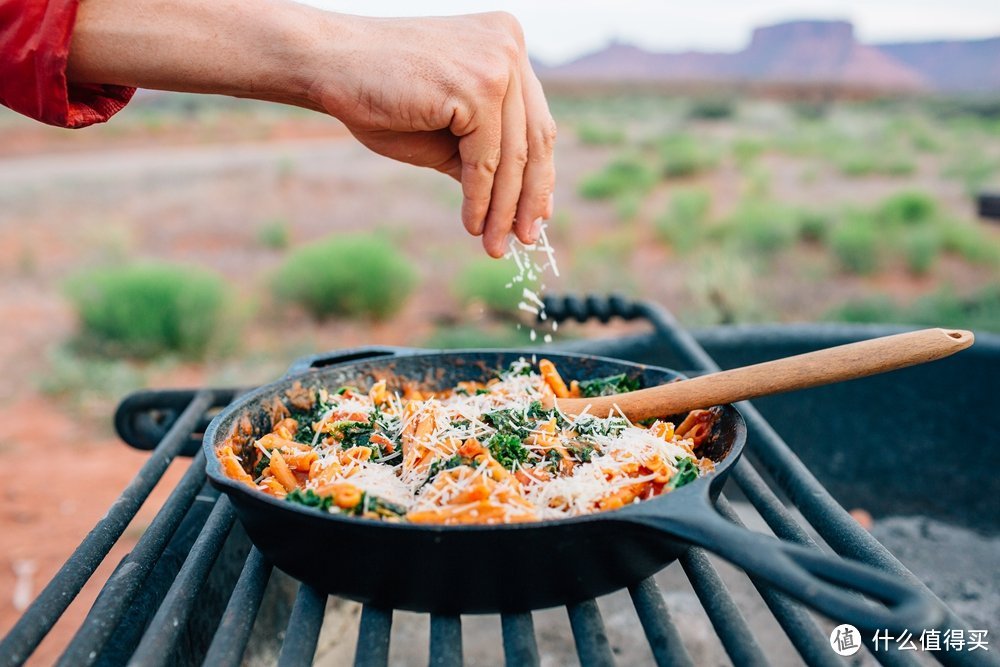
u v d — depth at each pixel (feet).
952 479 6.97
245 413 3.94
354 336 22.33
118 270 22.99
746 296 20.21
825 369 3.46
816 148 70.90
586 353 6.79
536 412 3.92
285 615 5.57
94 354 19.69
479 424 3.69
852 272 27.48
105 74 3.14
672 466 3.44
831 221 33.42
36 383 17.52
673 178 56.18
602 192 48.11
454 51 3.30
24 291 26.73
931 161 61.46
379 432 3.90
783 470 4.00
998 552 6.42
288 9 3.26
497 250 3.83
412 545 2.63
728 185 52.08
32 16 2.89
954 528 6.77
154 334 19.72
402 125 3.32
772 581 2.19
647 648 5.57
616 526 2.61
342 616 6.07
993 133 82.99
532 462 3.54
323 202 48.47
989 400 6.80
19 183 54.80
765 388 3.57
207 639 4.19
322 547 2.78
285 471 3.66
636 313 6.85
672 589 6.22
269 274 27.30
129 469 13.29
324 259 24.34
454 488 3.06
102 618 3.01
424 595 2.86
